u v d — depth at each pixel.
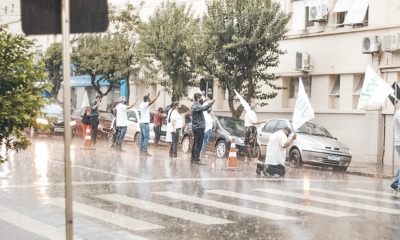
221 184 13.57
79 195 11.24
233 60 24.88
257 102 28.00
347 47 24.55
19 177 13.45
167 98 34.06
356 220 9.52
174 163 18.22
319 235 8.24
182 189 12.49
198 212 9.79
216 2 24.83
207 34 24.83
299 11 26.52
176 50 27.31
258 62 24.92
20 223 8.47
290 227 8.76
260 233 8.27
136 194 11.59
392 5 22.91
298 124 18.53
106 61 32.94
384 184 15.84
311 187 13.91
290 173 17.44
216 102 30.05
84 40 35.31
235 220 9.19
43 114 6.89
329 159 19.45
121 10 33.38
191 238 7.82
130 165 17.02
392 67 22.81
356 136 24.12
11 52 6.55
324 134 21.03
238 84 25.05
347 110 24.42
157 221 8.93
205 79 25.69
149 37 27.75
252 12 24.25
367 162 23.53
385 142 23.12
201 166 17.69
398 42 22.23
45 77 6.80
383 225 9.14
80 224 8.58
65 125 4.14
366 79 18.84
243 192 12.38
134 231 8.16
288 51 26.88
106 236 7.79
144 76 31.06
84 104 32.06
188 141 23.62
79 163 16.97
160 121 24.44
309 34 25.91
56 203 10.17
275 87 25.92
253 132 20.86
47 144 24.30
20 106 6.44
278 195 12.14
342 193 13.02
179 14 28.11
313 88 26.00
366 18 24.08
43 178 13.41
